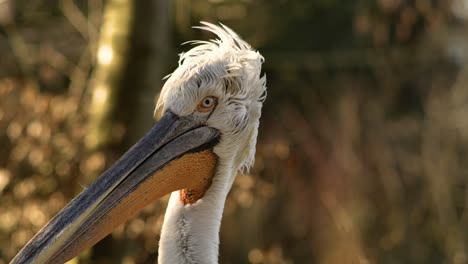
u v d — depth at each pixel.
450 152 17.81
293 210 16.05
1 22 15.58
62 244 5.25
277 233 16.20
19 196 11.90
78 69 13.95
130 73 10.64
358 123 17.23
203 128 5.70
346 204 16.61
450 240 17.30
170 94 5.69
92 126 10.79
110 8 10.91
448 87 18.23
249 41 16.52
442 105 18.05
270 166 12.53
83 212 5.24
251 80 5.82
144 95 10.67
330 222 16.44
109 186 5.36
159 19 10.77
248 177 11.98
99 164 10.60
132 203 5.48
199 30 15.70
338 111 17.20
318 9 17.03
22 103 12.40
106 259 10.54
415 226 17.50
